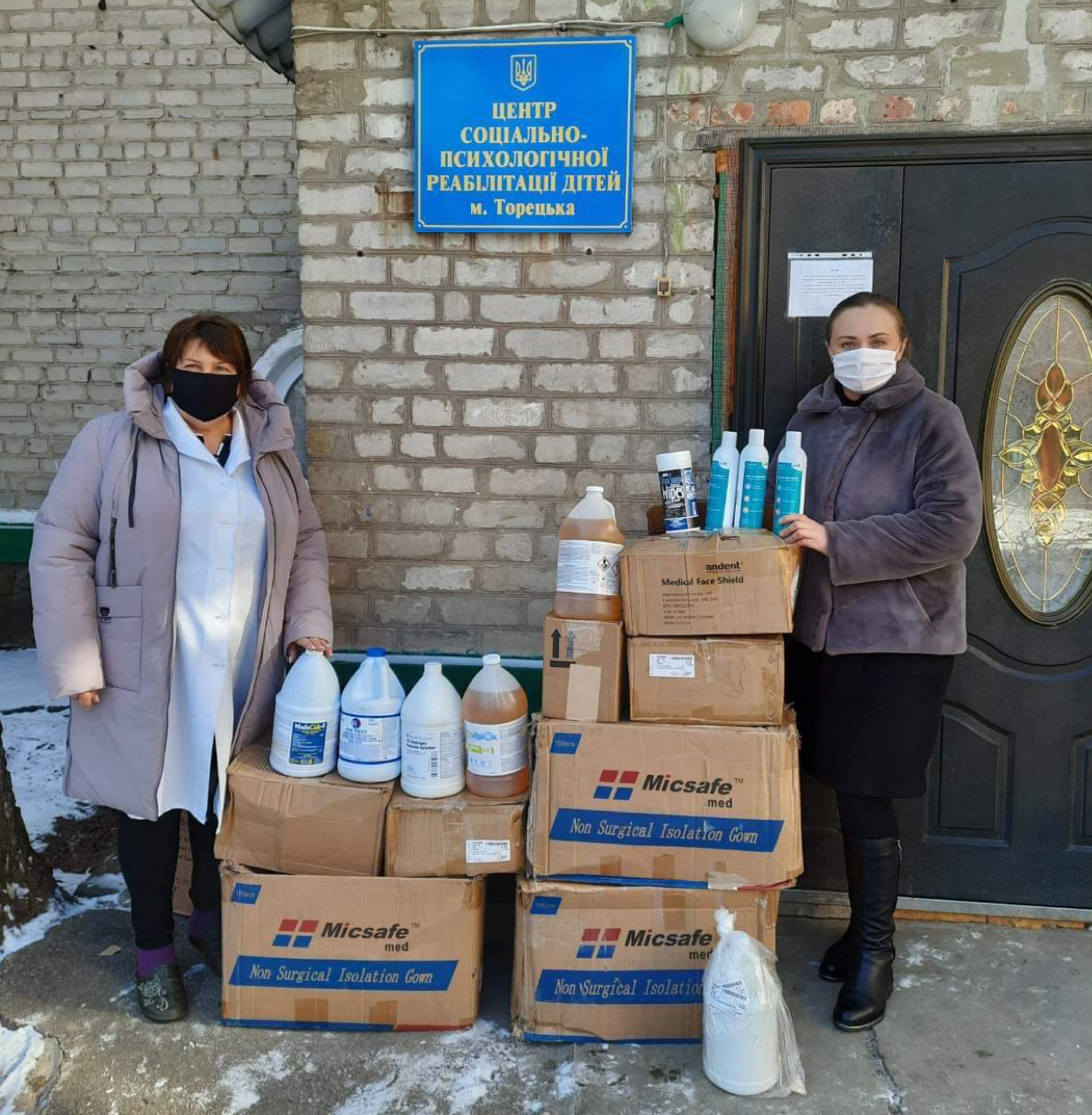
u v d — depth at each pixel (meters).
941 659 2.38
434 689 2.41
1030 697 2.87
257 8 3.11
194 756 2.43
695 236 2.88
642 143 2.87
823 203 2.82
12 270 5.61
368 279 2.99
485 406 3.00
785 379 2.88
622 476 2.98
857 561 2.27
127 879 2.45
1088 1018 2.45
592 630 2.28
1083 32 2.69
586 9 2.82
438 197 2.91
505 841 2.34
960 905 2.91
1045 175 2.74
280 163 5.41
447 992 2.36
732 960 2.17
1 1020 2.40
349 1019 2.37
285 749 2.42
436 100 2.88
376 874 2.36
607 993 2.31
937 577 2.36
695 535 2.38
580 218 2.88
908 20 2.74
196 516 2.40
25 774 3.74
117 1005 2.47
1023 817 2.89
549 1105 2.13
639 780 2.26
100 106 5.46
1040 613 2.86
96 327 5.60
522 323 2.96
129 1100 2.15
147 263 5.53
